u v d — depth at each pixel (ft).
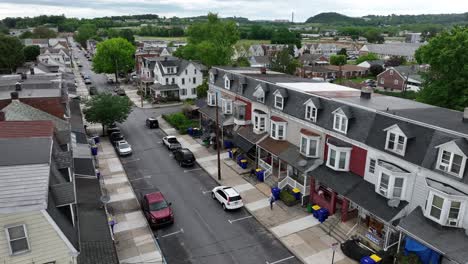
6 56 276.82
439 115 80.64
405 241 69.87
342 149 85.15
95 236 65.46
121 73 345.10
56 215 52.21
